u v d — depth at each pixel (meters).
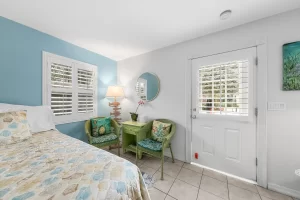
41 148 1.18
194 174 1.96
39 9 1.56
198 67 2.19
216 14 1.62
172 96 2.48
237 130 1.86
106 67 3.13
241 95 1.83
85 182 0.71
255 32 1.71
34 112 1.83
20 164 0.90
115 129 2.59
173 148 2.47
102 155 1.04
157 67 2.70
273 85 1.60
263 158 1.66
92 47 2.62
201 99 2.17
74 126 2.51
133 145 2.58
